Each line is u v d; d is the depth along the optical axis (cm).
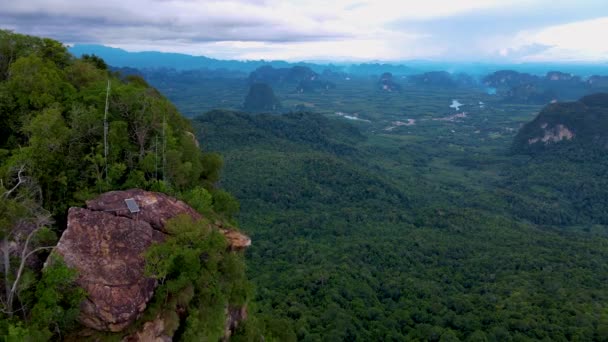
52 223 2517
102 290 2144
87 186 2911
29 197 2475
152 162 3159
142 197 2770
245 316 3300
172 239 2453
